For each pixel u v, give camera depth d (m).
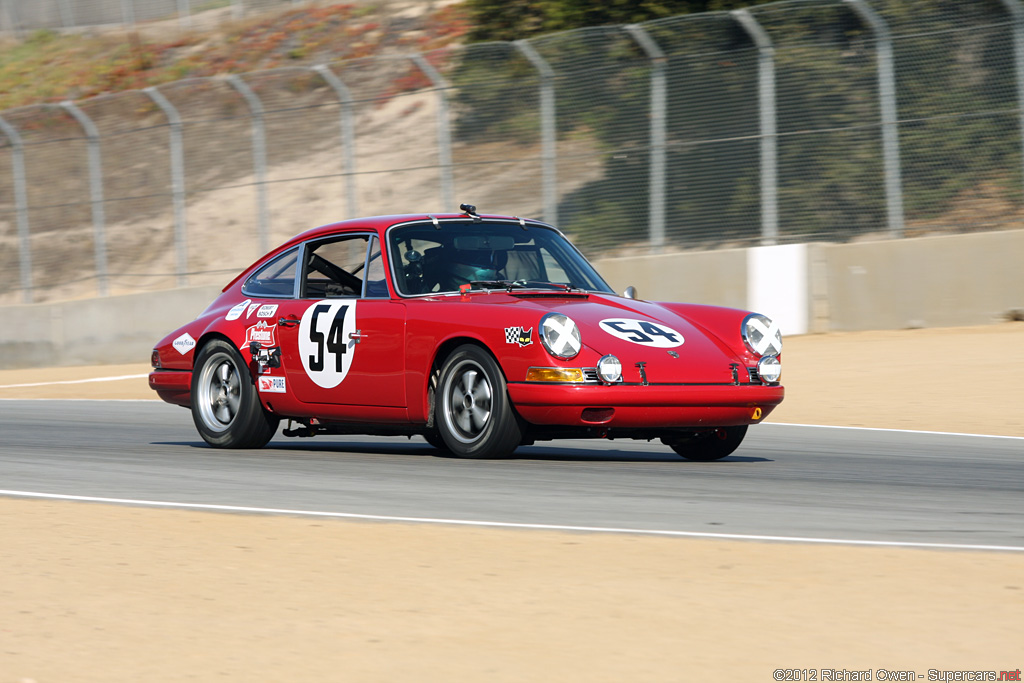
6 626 12.63
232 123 71.12
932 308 53.69
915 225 54.47
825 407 37.69
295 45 107.44
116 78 113.75
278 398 26.78
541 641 11.72
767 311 55.03
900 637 11.73
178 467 24.64
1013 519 18.36
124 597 13.75
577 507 19.03
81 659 11.43
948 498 20.55
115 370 66.19
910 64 54.12
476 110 62.06
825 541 16.25
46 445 30.06
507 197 60.91
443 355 24.52
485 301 24.14
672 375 22.98
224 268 69.56
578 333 22.72
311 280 27.34
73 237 77.69
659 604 13.02
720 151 57.09
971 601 13.01
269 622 12.57
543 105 60.56
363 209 65.44
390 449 28.61
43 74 119.31
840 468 24.73
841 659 11.08
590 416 22.53
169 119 70.44
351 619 12.62
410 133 64.75
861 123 55.00
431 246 25.81
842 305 54.88
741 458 26.58
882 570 14.48
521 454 26.88
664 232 58.06
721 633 11.91
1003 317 52.81
